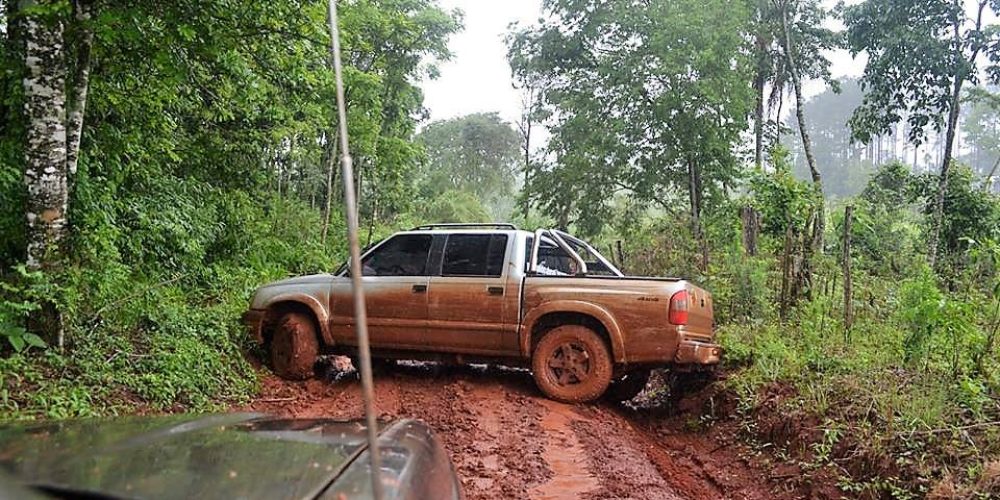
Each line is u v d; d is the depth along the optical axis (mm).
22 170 6285
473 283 7160
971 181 17109
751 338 7777
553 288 6914
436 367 8586
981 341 6133
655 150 22828
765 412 6254
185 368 6492
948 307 6250
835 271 9234
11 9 6434
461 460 4918
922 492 4434
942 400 5242
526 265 7168
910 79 17578
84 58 6453
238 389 6820
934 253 15609
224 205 13570
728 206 15758
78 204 7250
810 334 7332
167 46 6969
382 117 20094
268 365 7934
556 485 4527
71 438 1832
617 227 24531
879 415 5324
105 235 7227
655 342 6559
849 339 7305
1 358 5473
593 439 5645
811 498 5020
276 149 17625
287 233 17422
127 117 9266
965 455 4609
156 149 10320
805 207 10992
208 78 9727
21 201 6094
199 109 11789
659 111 21797
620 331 6660
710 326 7266
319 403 6871
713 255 11664
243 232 14102
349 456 1693
